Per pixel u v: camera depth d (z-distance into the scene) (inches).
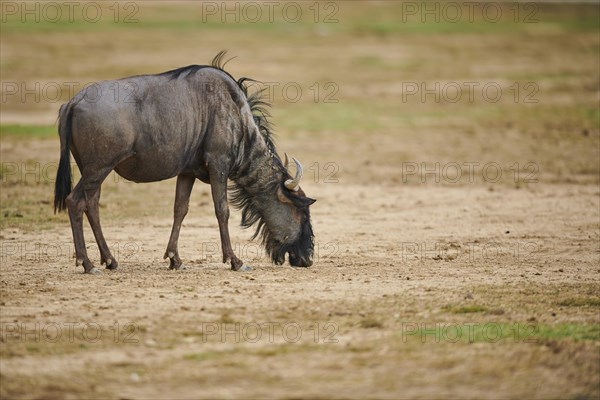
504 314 1840.6
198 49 7603.4
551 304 1925.4
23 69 6574.8
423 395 1419.8
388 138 4857.3
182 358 1569.9
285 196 2261.3
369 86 6412.4
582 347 1625.2
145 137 2082.9
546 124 5255.9
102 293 1968.5
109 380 1472.7
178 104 2119.8
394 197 3491.6
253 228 2851.9
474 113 5585.6
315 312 1828.2
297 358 1571.1
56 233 2704.2
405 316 1812.3
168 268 2245.3
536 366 1540.4
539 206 3299.7
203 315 1806.1
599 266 2357.3
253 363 1546.5
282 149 4507.9
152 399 1398.9
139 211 3090.6
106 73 6496.1
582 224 2970.0
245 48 7746.1
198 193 3489.2
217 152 2181.3
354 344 1640.0
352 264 2340.1
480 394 1425.9
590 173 4013.3
